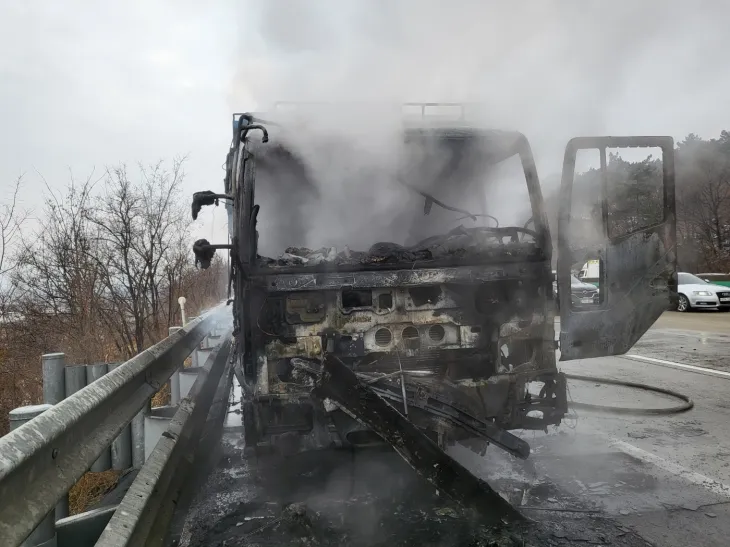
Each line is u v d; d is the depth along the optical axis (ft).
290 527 10.68
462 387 12.81
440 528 10.64
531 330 13.51
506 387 13.23
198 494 12.53
